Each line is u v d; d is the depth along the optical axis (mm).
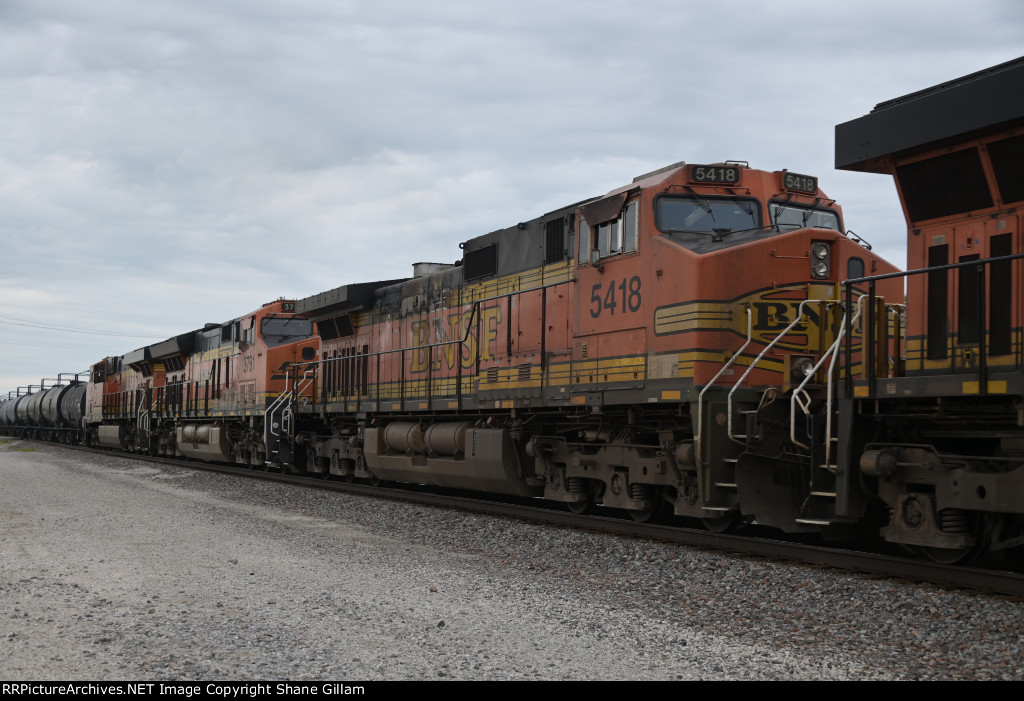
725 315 10617
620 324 12039
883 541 11062
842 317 10352
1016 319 7754
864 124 8719
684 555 9852
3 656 6008
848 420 8852
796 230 11000
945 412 8258
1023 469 7461
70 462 28188
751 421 10062
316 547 10820
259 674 5641
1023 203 7770
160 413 34688
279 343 25234
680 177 11680
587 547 10734
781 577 8617
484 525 12656
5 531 11906
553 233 13938
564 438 13656
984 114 7562
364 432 19688
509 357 14781
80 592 8031
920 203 8625
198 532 11930
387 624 6984
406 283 19188
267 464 23125
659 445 11719
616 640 6578
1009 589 7629
